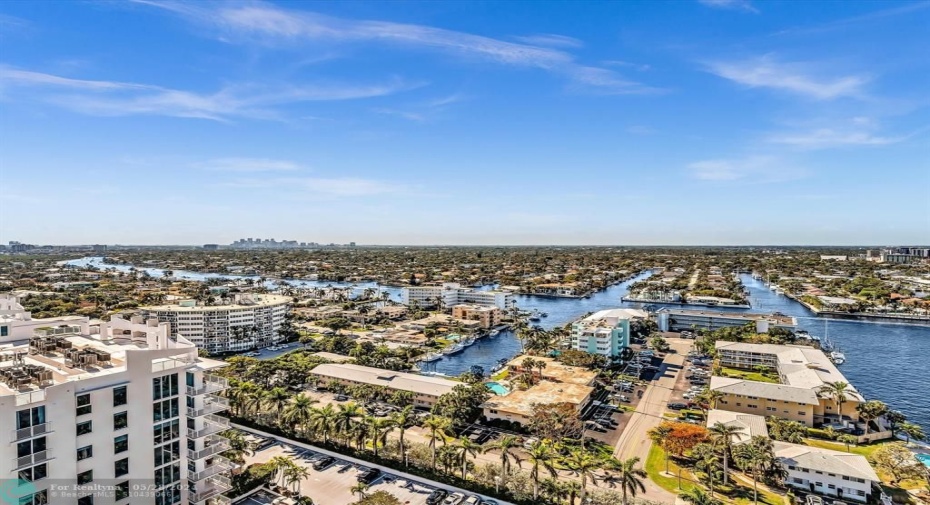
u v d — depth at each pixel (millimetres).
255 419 136625
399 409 155750
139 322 86812
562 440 130375
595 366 199375
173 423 72625
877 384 195125
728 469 115688
